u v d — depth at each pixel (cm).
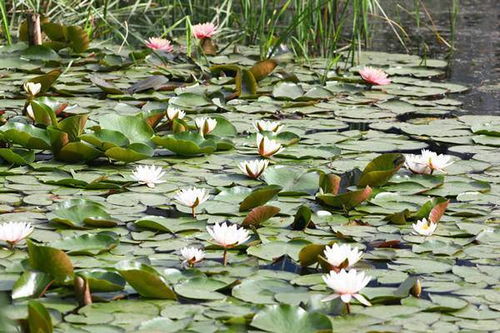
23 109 790
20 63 1016
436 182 628
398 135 768
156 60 1071
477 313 429
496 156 703
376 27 1358
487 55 1146
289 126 793
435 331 406
